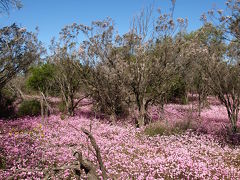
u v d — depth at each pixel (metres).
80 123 11.67
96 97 13.09
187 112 14.59
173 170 5.88
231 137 9.59
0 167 6.21
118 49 12.05
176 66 11.84
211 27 9.68
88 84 13.02
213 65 10.27
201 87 15.22
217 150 7.99
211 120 13.73
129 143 8.52
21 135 8.66
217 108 19.11
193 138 9.08
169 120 11.84
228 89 10.59
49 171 5.00
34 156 6.74
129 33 11.84
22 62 11.81
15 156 6.61
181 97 21.20
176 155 6.93
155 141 8.95
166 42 11.59
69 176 5.56
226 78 10.39
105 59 12.08
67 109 13.93
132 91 12.21
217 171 6.12
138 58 11.67
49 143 8.04
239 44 9.62
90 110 15.90
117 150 7.79
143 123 11.77
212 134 10.12
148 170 6.02
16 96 15.02
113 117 12.36
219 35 9.49
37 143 7.98
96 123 11.76
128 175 5.82
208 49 10.55
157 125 10.52
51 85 17.66
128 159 6.82
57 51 14.05
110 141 8.66
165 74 11.79
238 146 8.67
